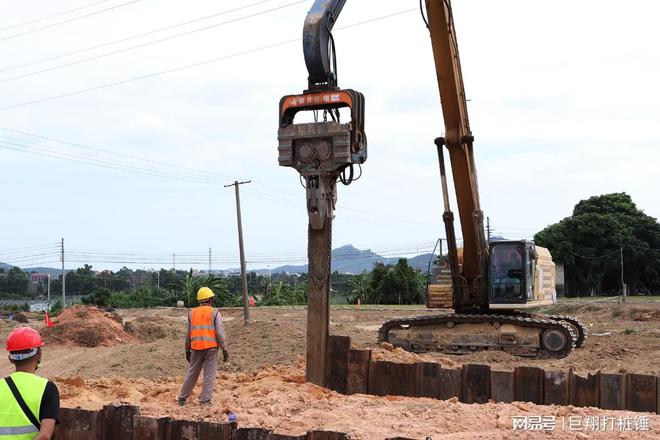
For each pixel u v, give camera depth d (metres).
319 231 11.88
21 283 96.81
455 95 18.38
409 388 11.39
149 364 21.42
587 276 61.59
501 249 19.80
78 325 30.77
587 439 7.55
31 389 4.89
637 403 9.95
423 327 20.44
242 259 29.94
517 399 10.59
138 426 8.01
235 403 10.34
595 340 22.34
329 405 10.10
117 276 102.75
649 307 37.19
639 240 61.75
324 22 11.90
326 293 11.91
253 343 22.86
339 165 11.45
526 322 19.14
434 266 21.75
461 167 19.05
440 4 17.56
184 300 60.56
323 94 11.52
